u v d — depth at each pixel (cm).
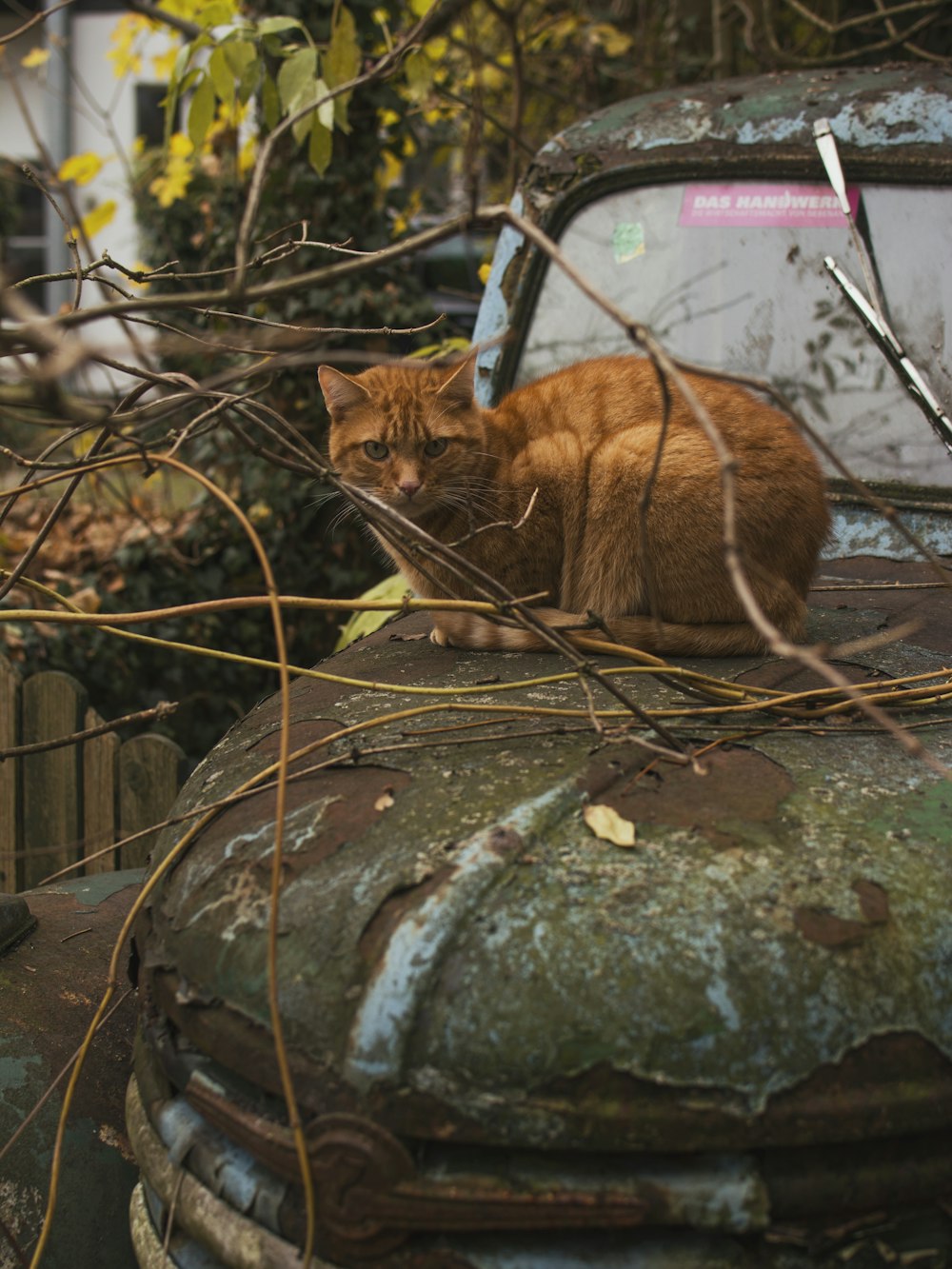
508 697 197
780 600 229
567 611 263
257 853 161
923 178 282
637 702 193
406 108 590
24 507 636
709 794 158
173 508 639
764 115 303
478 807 154
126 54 626
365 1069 132
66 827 405
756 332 296
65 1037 200
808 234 292
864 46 557
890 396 283
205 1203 148
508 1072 129
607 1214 128
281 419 202
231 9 421
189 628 583
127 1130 183
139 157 849
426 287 876
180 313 716
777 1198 129
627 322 132
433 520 285
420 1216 131
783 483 234
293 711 204
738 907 137
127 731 557
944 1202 133
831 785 160
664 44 707
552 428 273
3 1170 183
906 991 134
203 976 151
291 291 150
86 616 187
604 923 135
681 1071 128
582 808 153
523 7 614
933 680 202
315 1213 135
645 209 312
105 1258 185
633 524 240
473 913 138
